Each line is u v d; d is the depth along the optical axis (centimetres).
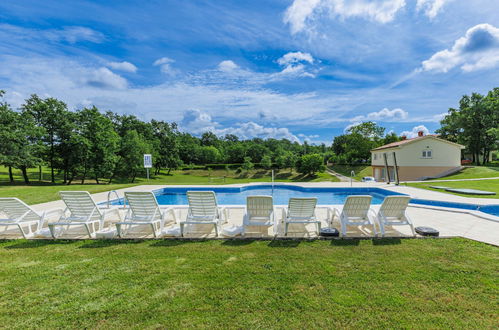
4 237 440
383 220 436
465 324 200
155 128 4491
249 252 358
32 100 2234
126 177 3341
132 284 268
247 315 214
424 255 338
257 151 5594
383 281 269
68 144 2262
